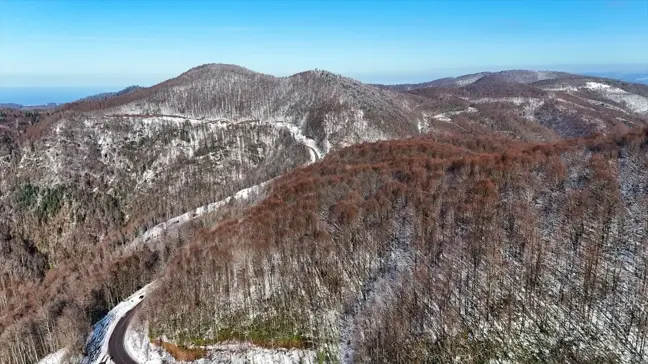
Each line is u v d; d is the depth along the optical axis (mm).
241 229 134625
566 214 102938
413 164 154000
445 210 114438
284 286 108000
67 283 166000
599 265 86438
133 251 176500
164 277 132375
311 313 99938
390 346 83062
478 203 110875
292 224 127250
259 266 113812
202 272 116312
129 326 120625
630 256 87000
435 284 92938
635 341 71000
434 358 79188
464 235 104812
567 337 75000
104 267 164750
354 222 120438
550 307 81312
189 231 182250
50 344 122875
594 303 79375
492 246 97438
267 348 94750
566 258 91188
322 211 134625
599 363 68938
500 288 88125
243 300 107375
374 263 109375
